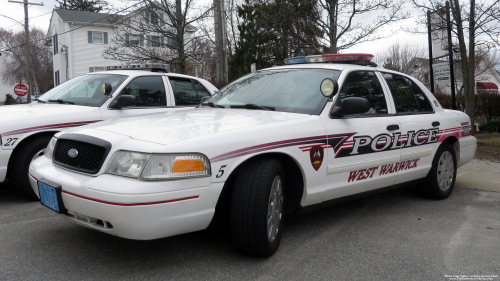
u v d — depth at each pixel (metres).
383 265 3.22
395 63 31.25
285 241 3.68
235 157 2.98
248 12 17.75
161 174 2.69
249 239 3.07
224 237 3.71
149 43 18.67
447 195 5.32
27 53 28.62
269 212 3.21
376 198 5.30
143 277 2.92
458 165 5.56
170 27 16.16
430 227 4.16
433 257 3.39
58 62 32.34
